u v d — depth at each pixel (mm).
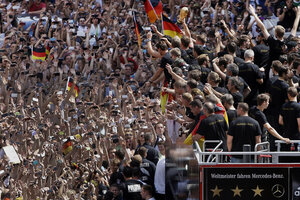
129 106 66188
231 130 34469
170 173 44219
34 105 64438
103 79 79312
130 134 59438
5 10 98375
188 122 41156
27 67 80688
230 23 87750
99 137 59625
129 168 47469
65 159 59188
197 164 29391
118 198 45688
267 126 35812
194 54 50719
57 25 89625
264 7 86312
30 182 54156
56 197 54344
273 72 42781
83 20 90875
